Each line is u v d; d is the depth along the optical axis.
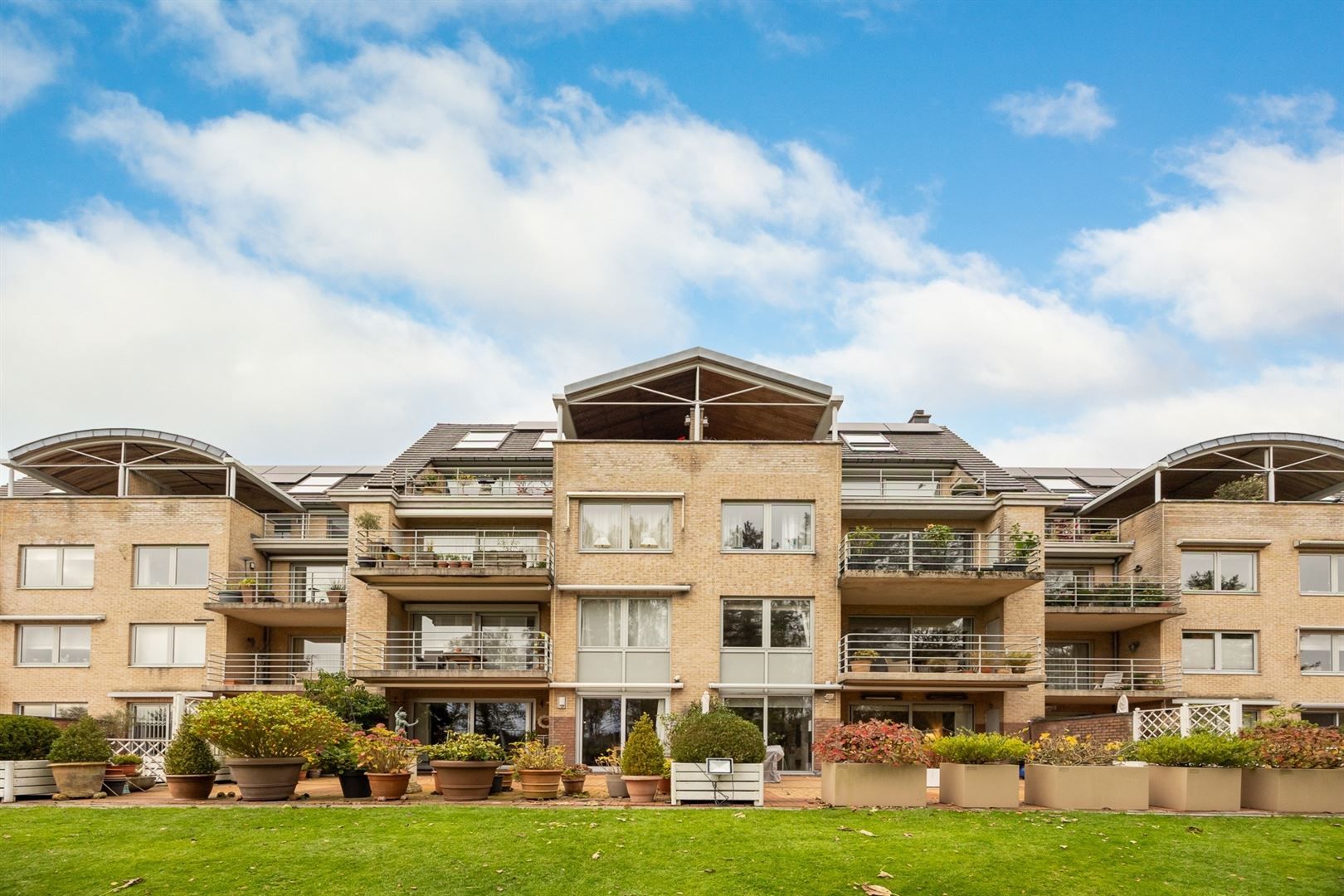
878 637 33.12
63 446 35.06
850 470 36.91
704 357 30.92
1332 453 34.69
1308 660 34.16
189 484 39.81
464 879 14.27
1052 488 41.88
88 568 35.16
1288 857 15.69
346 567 36.00
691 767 19.20
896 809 18.41
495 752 20.58
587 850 15.37
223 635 34.38
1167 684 33.56
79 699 34.50
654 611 30.34
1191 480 38.12
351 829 16.56
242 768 19.94
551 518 33.16
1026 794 19.91
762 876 14.33
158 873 14.48
